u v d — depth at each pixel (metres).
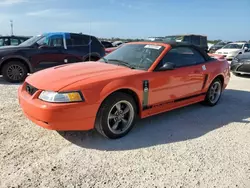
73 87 3.05
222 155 3.13
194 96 4.74
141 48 4.41
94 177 2.57
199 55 4.92
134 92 3.57
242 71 9.38
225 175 2.70
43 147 3.17
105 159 2.94
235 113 4.89
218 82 5.33
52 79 3.33
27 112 3.22
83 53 8.32
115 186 2.44
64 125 3.05
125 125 3.64
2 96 5.45
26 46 7.48
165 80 3.96
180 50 4.45
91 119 3.18
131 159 2.96
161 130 3.88
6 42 13.88
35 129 3.68
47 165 2.76
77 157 2.96
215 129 4.00
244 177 2.67
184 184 2.52
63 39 8.02
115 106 3.43
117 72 3.62
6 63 7.13
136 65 4.01
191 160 2.98
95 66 3.96
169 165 2.85
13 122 3.91
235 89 7.21
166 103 4.14
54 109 2.95
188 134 3.76
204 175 2.68
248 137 3.71
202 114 4.75
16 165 2.73
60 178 2.53
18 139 3.35
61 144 3.27
